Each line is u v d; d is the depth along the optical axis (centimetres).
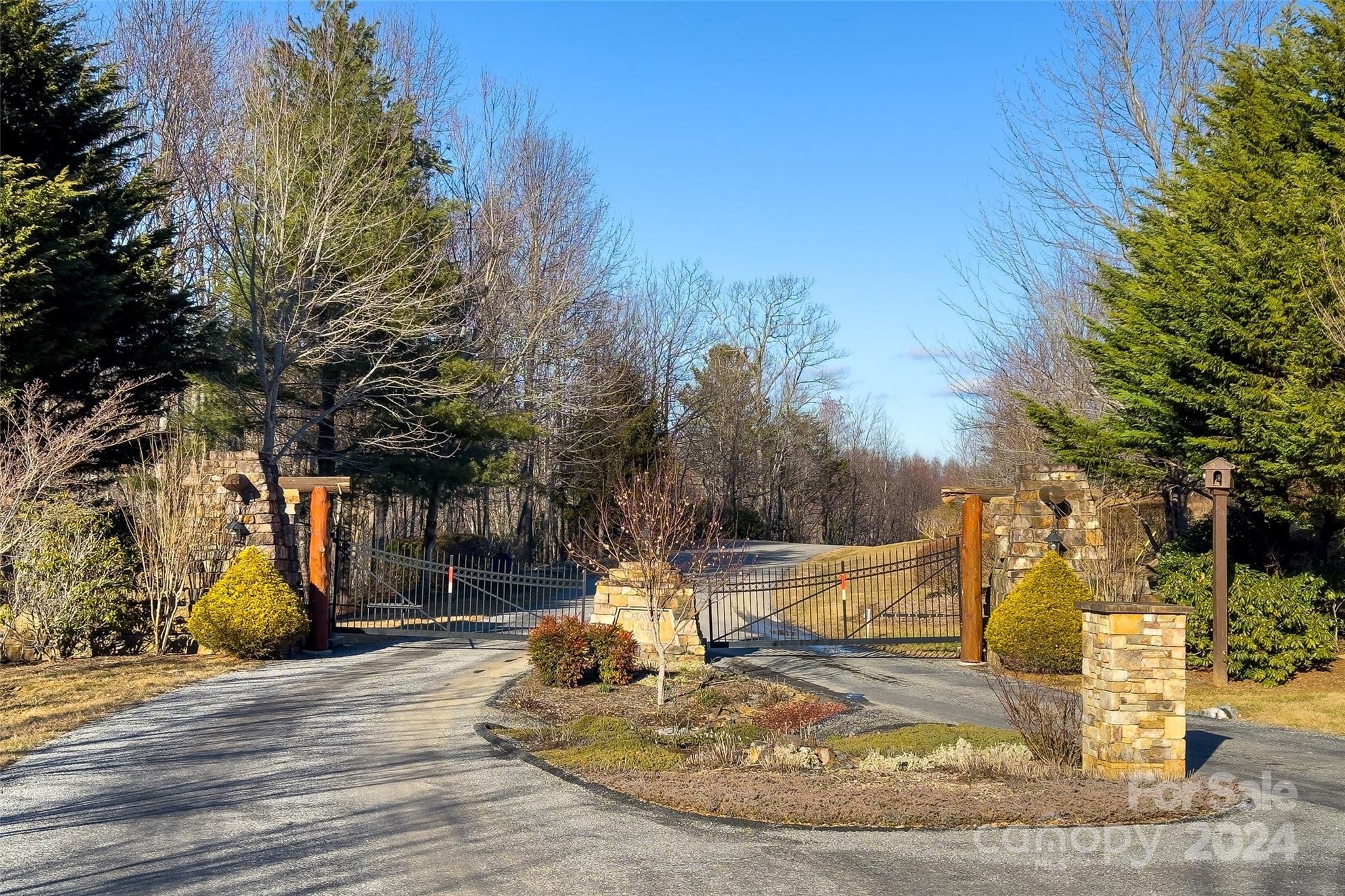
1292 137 1652
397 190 2867
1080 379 2686
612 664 1459
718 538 1795
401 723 1197
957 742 1041
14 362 1761
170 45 2923
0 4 2002
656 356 5394
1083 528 1775
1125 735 900
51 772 966
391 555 1981
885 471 7838
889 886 645
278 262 2534
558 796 867
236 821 805
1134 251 1827
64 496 1752
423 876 672
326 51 2980
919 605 2722
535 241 3694
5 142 2002
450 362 2997
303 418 2978
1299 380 1410
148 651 1734
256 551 1722
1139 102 2566
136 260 2106
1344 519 1581
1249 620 1495
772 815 792
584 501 3838
